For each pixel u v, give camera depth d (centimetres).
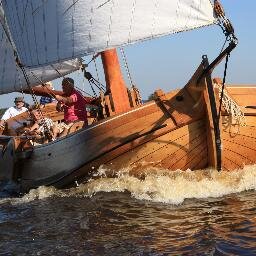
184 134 945
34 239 693
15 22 1099
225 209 793
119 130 966
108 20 975
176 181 943
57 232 720
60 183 1066
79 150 1010
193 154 957
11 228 756
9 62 1420
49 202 944
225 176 960
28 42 1080
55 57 1030
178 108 950
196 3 923
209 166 972
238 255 588
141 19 964
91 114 1269
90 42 987
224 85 925
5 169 1279
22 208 908
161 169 961
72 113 1221
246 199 855
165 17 952
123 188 970
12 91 1459
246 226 691
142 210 816
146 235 681
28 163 1145
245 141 961
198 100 942
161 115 950
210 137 935
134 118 962
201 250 610
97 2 974
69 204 904
